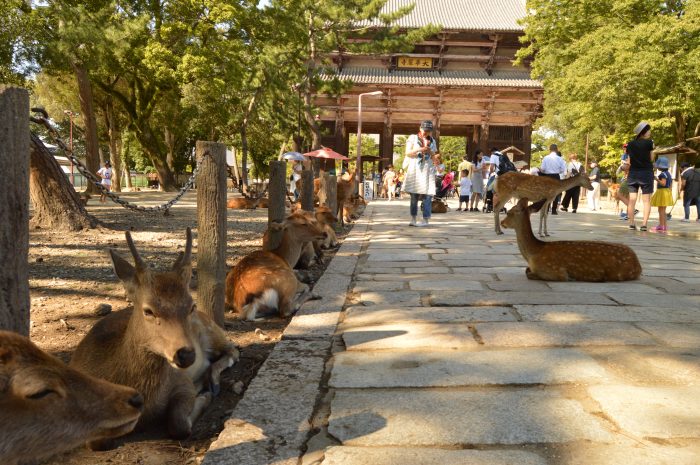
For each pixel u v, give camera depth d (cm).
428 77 4525
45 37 2047
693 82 2645
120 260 274
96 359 293
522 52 3766
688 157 3516
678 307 484
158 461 258
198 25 2889
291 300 502
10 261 272
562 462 230
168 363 278
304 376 335
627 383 312
